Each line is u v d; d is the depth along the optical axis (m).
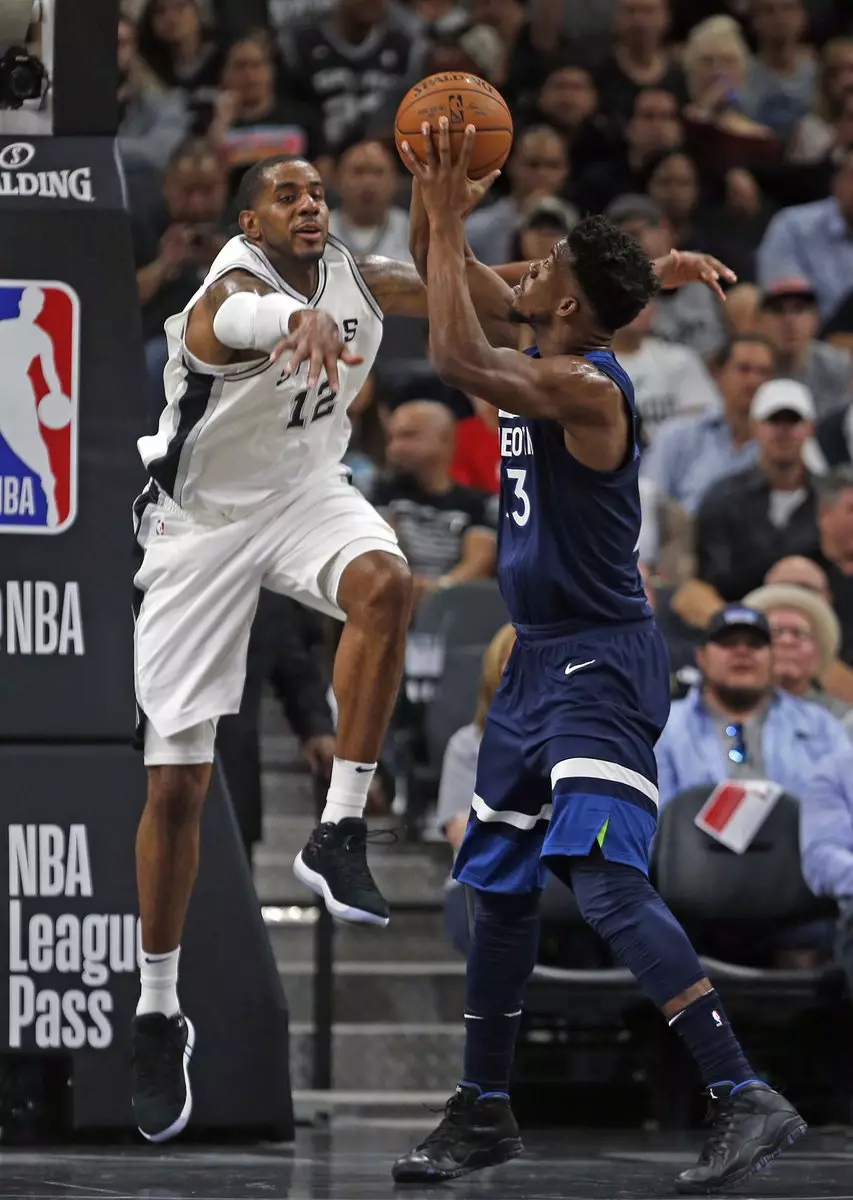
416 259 8.31
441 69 20.95
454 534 15.89
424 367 17.89
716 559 15.88
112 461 9.85
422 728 14.64
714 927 12.00
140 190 18.78
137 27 21.59
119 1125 9.72
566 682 7.96
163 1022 8.61
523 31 22.81
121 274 9.90
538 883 8.23
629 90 22.27
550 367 7.64
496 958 8.35
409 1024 13.56
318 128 21.20
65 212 9.88
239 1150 9.70
